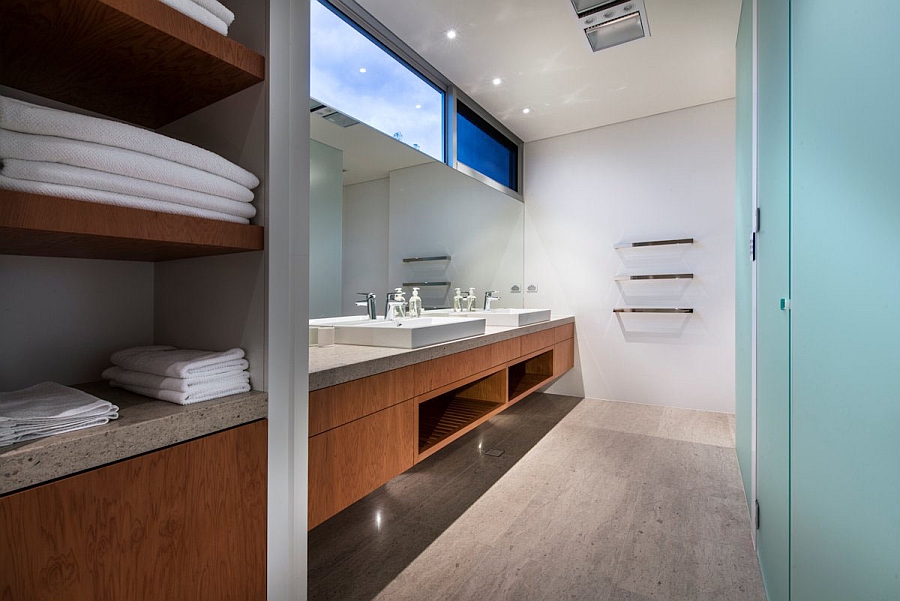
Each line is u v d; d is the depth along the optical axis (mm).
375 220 2523
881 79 622
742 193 2279
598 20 2471
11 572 649
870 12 652
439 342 2025
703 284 3637
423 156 2977
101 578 747
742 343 2324
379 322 2404
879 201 631
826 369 854
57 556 696
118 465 769
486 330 2703
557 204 4234
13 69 958
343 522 1959
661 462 2627
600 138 4023
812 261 940
